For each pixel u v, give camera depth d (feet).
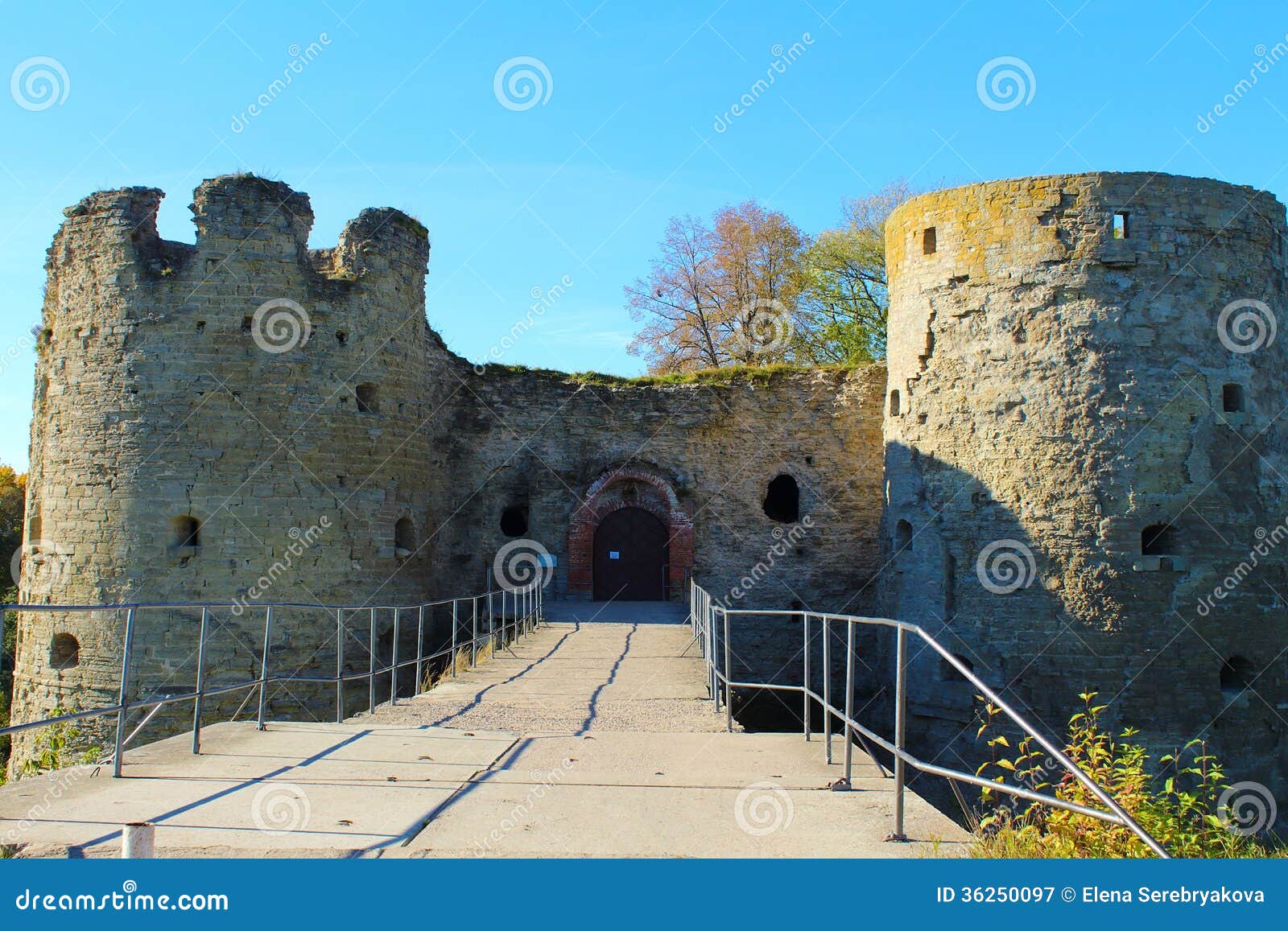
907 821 24.98
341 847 22.27
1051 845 24.75
